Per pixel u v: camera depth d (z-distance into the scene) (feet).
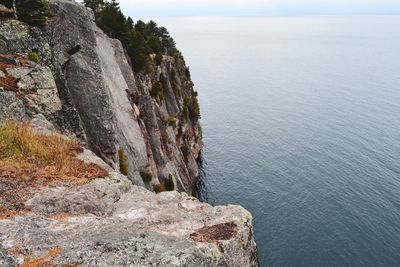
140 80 179.42
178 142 249.14
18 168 45.29
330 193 256.32
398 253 190.49
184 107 293.64
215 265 33.91
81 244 32.55
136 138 127.24
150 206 45.47
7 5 84.07
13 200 38.99
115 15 183.73
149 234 36.35
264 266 178.40
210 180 282.56
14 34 78.43
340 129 416.46
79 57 93.30
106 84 112.88
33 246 31.63
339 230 210.59
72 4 94.89
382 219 221.87
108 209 42.88
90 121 92.63
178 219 42.60
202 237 38.24
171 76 273.54
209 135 406.82
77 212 40.37
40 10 86.22
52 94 74.64
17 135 51.47
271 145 367.45
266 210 234.79
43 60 81.92
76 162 52.49
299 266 179.93
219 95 636.07
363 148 347.97
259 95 633.20
